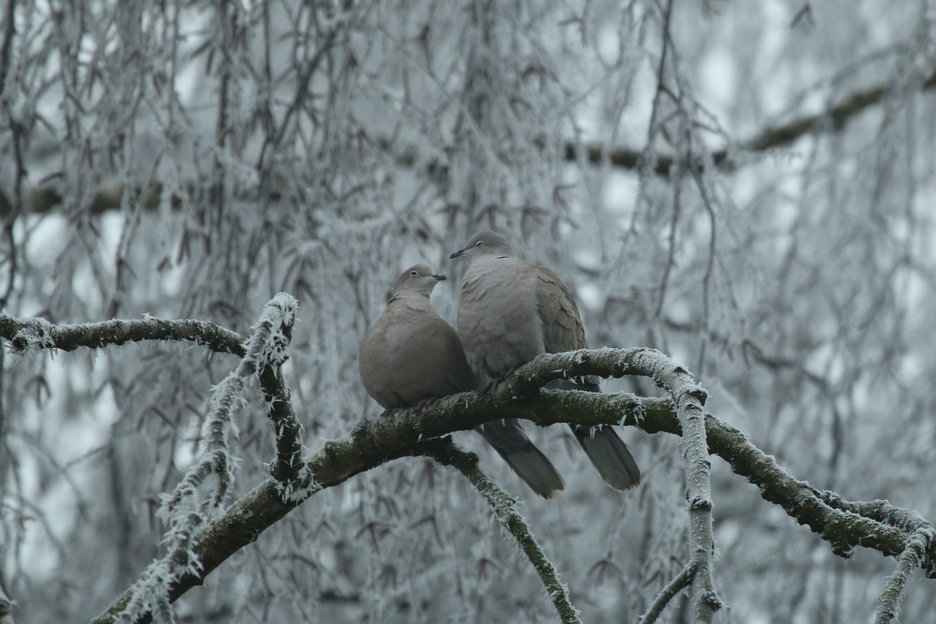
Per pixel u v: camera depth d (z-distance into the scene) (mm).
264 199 9617
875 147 12094
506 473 10258
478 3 10430
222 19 9539
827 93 13883
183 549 5766
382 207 10391
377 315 9969
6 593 8930
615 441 7848
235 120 9562
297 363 9875
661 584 8836
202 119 12445
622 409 6680
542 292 8750
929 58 11820
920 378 13438
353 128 10461
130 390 9320
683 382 5875
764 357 12211
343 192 10211
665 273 9906
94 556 13047
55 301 9508
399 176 13125
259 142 13383
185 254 10016
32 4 9422
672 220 9938
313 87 12547
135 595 5664
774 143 14945
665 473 10297
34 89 9820
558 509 10750
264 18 9945
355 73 9930
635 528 12812
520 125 10375
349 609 12617
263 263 9984
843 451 12281
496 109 10500
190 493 5871
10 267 9117
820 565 11961
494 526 10141
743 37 15711
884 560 12258
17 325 6141
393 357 8711
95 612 12688
